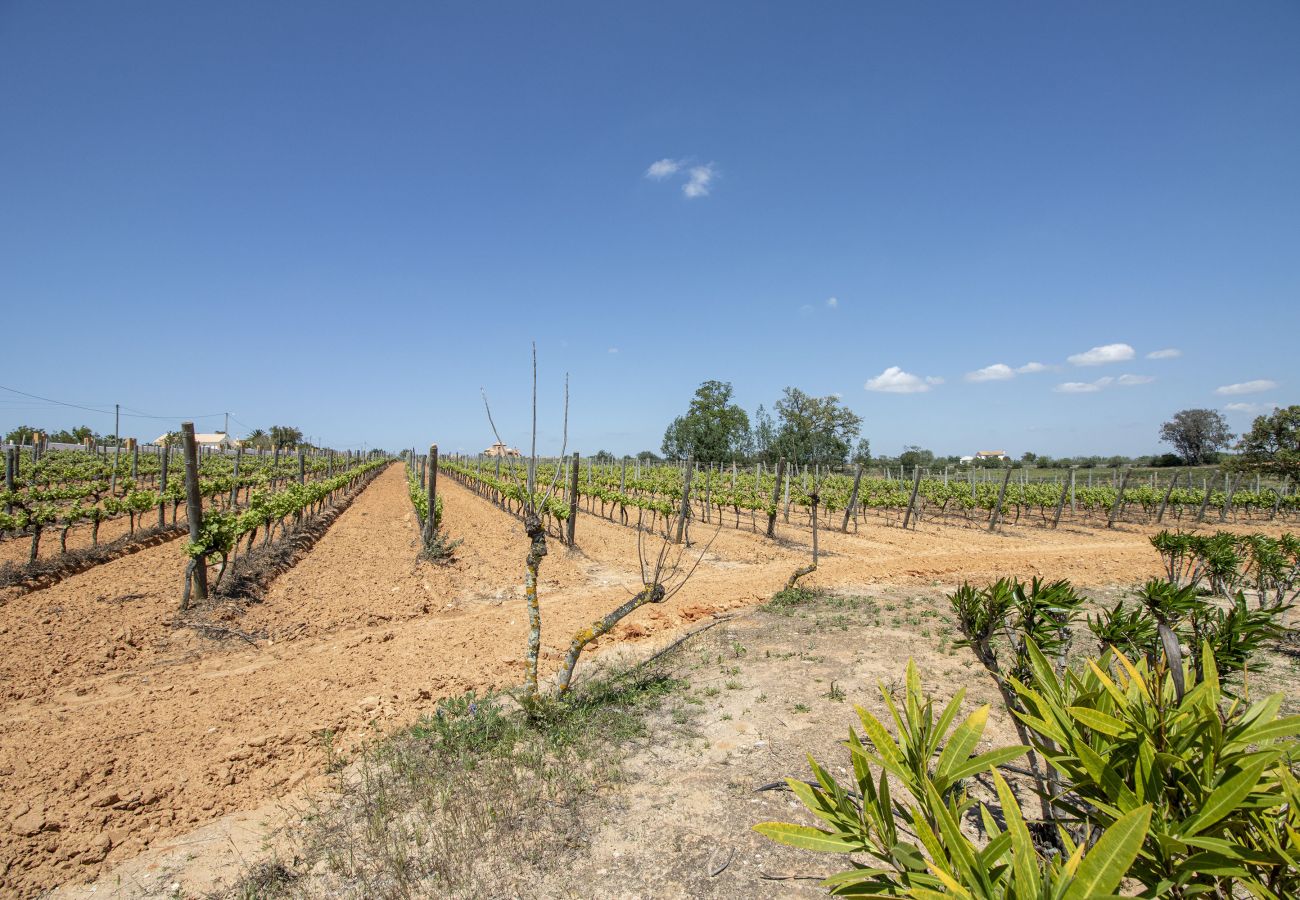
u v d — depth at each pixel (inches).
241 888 131.0
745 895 121.3
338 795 167.5
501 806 153.5
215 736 203.9
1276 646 263.1
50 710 224.7
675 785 163.2
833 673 244.5
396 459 4945.9
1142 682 69.9
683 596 422.6
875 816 69.0
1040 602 119.9
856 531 860.0
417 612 387.2
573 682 251.0
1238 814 61.1
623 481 1264.8
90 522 639.1
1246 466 789.9
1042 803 119.3
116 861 142.3
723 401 2356.1
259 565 445.4
